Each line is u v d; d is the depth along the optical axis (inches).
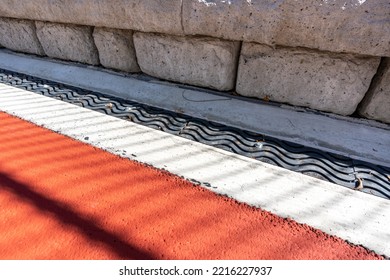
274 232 69.1
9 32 178.1
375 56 94.7
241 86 121.2
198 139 102.1
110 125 110.5
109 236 68.3
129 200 77.6
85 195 79.2
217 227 70.4
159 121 112.7
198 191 80.3
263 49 109.4
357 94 103.1
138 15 118.6
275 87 115.2
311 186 81.7
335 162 91.1
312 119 108.9
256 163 90.5
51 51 169.0
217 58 118.6
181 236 68.3
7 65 175.8
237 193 79.5
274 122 108.5
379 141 98.0
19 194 79.6
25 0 145.7
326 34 92.4
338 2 85.7
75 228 70.3
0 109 124.3
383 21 83.9
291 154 94.7
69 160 92.1
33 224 71.2
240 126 108.8
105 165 89.9
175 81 136.3
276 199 77.7
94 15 130.9
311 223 71.2
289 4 91.0
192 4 104.7
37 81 152.8
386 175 86.0
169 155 94.0
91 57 156.3
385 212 73.9
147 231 69.5
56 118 116.2
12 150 96.9
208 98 123.9
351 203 76.4
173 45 124.5
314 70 105.0
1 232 69.1
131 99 129.7
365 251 64.8
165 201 77.4
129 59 143.7
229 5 99.3
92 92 137.3
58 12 140.8
